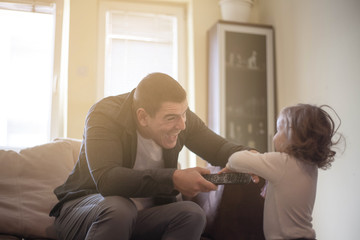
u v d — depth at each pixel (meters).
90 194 1.47
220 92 3.31
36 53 3.31
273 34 3.55
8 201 1.72
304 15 3.10
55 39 3.10
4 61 3.25
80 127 3.19
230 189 1.62
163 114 1.36
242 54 3.45
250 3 3.56
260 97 3.47
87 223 1.30
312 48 2.99
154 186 1.27
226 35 3.41
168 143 1.44
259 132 3.43
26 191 1.78
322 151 1.48
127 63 3.49
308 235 1.44
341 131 2.62
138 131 1.49
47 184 1.84
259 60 3.49
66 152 1.98
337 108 2.68
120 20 3.53
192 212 1.33
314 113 1.51
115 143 1.39
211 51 3.48
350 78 2.57
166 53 3.63
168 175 1.27
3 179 1.78
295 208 1.44
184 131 1.62
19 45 3.29
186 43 3.71
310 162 1.48
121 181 1.27
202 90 3.54
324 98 2.83
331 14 2.78
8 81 3.26
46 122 3.29
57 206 1.54
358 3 2.51
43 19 3.31
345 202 2.56
